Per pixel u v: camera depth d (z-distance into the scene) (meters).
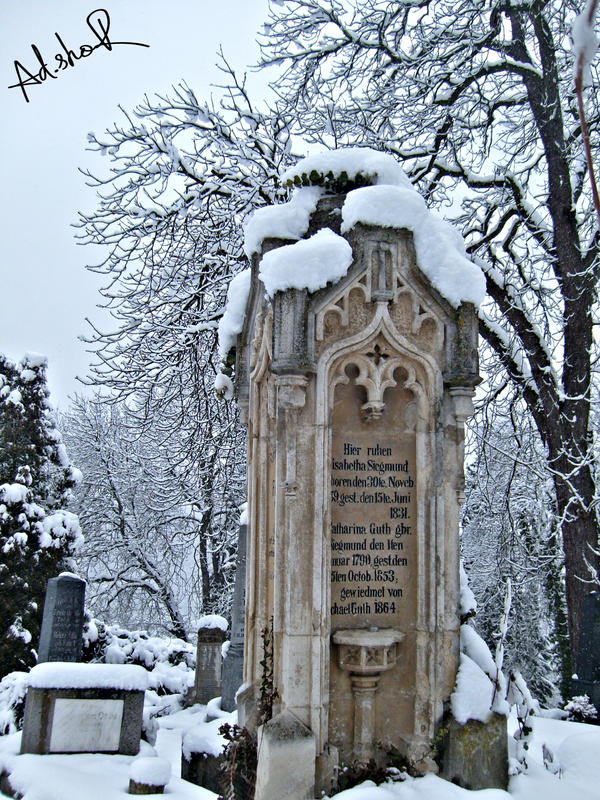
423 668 5.58
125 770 7.83
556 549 13.86
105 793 6.97
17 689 10.86
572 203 11.40
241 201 12.70
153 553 23.64
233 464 15.66
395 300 5.76
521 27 11.83
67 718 8.29
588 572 10.84
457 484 5.80
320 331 5.62
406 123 12.50
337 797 4.98
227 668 11.14
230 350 7.33
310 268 5.59
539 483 13.88
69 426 25.64
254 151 13.17
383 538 5.74
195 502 21.39
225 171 13.09
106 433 24.14
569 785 5.48
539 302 11.91
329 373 5.66
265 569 6.55
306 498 5.53
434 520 5.71
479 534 18.38
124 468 23.44
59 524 14.45
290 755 5.09
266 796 5.03
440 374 5.85
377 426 5.84
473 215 12.65
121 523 23.64
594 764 5.66
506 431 16.12
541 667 16.77
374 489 5.78
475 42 11.78
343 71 12.98
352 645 5.45
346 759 5.42
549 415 11.38
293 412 5.56
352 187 6.23
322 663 5.36
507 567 13.40
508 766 5.38
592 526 11.02
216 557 22.97
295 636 5.37
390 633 5.56
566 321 11.18
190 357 13.51
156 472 22.27
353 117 12.73
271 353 5.84
